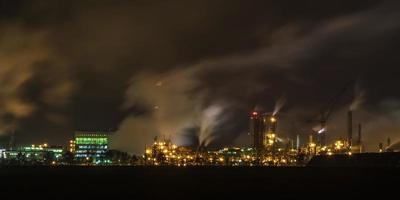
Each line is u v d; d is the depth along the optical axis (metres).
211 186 171.62
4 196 137.88
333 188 156.00
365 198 131.62
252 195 141.38
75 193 146.12
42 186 173.12
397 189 151.00
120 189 157.88
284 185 169.25
